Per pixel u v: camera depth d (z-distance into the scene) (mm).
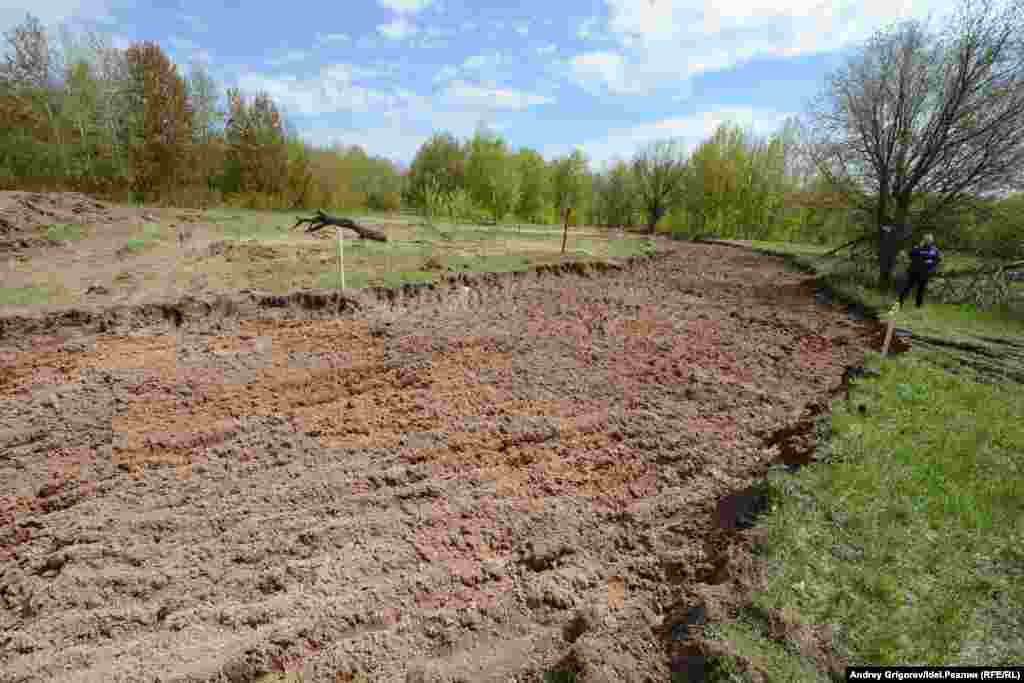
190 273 9883
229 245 12461
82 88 22531
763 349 8180
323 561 3393
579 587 3273
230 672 2602
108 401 5441
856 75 13023
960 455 4688
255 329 7754
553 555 3545
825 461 4465
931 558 3346
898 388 6223
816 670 2486
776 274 16391
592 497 4223
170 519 3744
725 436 5262
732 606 2873
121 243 12320
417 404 5664
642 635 2814
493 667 2674
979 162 11844
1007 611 2961
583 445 5035
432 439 4973
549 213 34438
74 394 5547
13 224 12055
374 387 6086
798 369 7305
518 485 4344
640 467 4672
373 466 4512
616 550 3646
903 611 2893
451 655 2770
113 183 22922
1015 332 9297
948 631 2746
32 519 3732
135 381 5895
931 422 5355
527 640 2867
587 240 21828
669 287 13312
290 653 2729
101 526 3666
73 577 3201
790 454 4789
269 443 4809
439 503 4066
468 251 14430
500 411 5621
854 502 3861
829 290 13281
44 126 22172
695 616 2869
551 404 5844
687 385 6523
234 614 2947
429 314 8984
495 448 4887
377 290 9453
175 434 4867
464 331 8086
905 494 4023
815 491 3982
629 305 10641
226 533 3633
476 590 3240
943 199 12406
